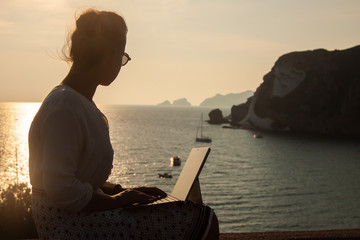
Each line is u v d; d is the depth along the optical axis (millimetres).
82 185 1877
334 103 191375
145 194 2096
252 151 130375
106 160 2020
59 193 1797
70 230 1901
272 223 52344
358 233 4020
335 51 194500
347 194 71250
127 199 2014
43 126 1841
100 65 2025
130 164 95812
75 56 2004
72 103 1874
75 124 1856
